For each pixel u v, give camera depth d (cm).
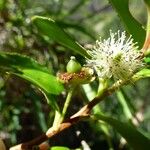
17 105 15
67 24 16
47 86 8
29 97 15
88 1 18
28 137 15
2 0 16
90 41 17
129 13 9
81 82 8
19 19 16
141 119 19
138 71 8
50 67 15
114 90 8
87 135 15
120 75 8
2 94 14
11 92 15
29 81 8
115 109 16
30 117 15
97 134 15
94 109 11
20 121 15
